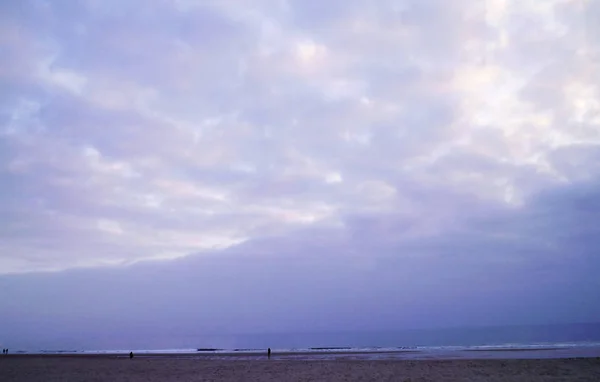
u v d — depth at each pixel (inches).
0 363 1493.6
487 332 4722.0
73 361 1566.2
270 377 944.3
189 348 3811.5
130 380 942.4
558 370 960.9
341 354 1877.5
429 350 2054.6
